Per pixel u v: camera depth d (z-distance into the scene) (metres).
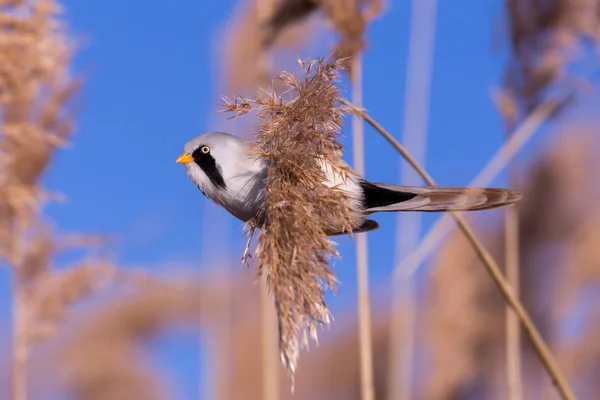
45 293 10.50
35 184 10.23
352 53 8.68
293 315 5.34
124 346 12.91
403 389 10.74
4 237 10.33
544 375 14.09
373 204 6.94
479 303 12.76
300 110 5.99
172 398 13.12
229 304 12.49
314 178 5.84
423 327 13.01
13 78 9.83
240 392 12.16
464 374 12.48
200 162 7.06
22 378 10.52
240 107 6.07
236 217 7.11
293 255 5.48
